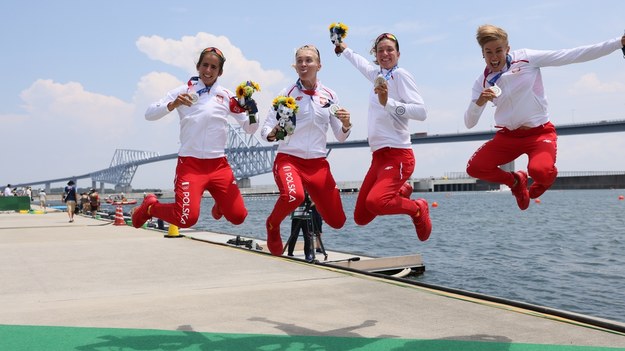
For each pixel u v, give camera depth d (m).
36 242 11.91
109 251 10.12
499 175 4.37
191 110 4.44
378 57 4.53
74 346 3.98
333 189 4.60
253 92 4.52
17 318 4.86
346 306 5.22
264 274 7.29
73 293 6.08
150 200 4.54
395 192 4.28
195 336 4.23
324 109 4.52
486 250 17.30
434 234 24.14
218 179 4.51
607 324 4.24
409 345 3.90
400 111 4.21
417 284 6.23
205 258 9.02
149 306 5.32
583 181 156.88
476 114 4.39
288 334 4.26
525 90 4.11
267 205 81.38
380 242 20.42
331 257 10.38
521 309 4.94
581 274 12.08
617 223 30.42
